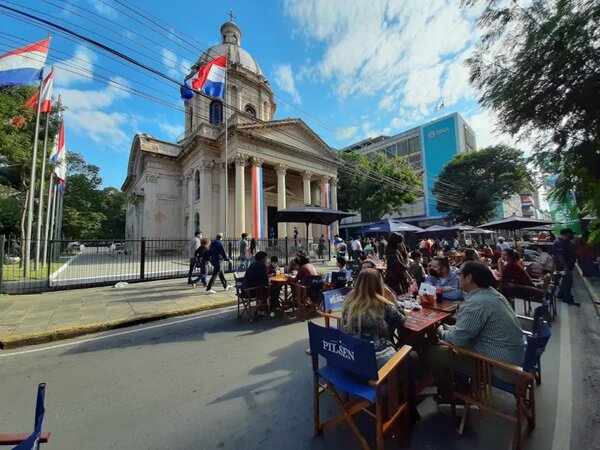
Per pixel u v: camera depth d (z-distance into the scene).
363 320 2.69
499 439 2.49
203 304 7.47
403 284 5.84
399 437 2.51
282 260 16.91
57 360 4.29
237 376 3.70
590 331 5.23
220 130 25.06
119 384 3.54
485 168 34.72
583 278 10.11
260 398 3.19
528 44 4.19
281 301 7.00
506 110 4.89
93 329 5.60
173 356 4.38
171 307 7.15
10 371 3.93
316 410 2.58
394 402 2.47
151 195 28.00
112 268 13.84
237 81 28.31
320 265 17.02
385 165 32.97
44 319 6.08
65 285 9.54
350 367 2.29
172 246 20.69
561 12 3.69
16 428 2.71
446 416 2.83
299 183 30.88
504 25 4.39
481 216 35.84
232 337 5.23
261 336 5.27
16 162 14.96
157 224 27.94
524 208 58.50
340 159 29.33
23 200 17.73
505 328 2.60
